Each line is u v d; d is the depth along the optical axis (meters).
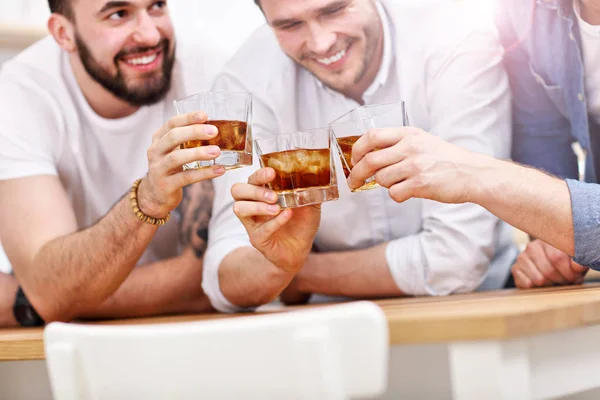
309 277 1.94
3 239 1.94
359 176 1.07
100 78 2.01
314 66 1.95
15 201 1.94
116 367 0.71
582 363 0.88
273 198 1.14
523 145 1.91
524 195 1.07
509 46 1.86
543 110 1.86
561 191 1.08
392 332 0.82
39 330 1.42
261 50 2.00
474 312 0.80
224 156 1.14
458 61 1.89
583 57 1.75
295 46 1.95
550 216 1.07
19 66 2.02
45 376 1.62
